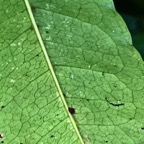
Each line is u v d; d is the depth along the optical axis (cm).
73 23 28
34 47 27
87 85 27
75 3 28
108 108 27
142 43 48
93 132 27
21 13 27
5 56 27
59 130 27
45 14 28
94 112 27
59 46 27
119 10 50
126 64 28
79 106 27
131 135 27
